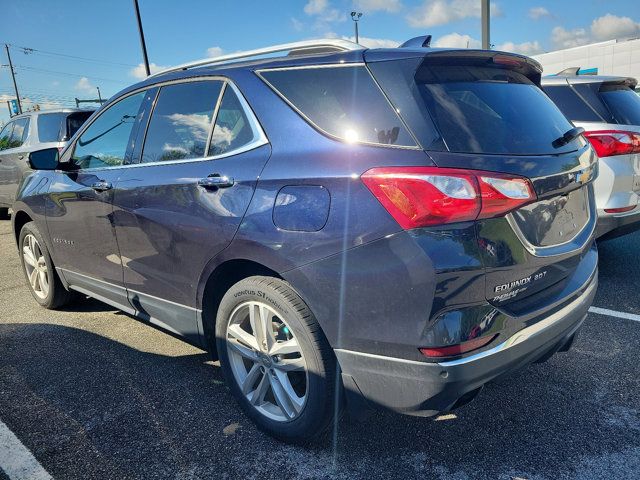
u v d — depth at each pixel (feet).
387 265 6.36
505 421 8.61
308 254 7.00
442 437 8.23
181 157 9.27
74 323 13.33
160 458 7.84
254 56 8.99
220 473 7.50
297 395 8.06
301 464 7.66
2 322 13.48
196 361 11.03
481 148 6.64
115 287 11.10
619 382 9.69
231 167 8.15
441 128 6.56
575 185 7.66
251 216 7.63
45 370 10.71
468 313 6.26
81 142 12.08
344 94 7.30
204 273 8.62
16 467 7.67
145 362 11.01
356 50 7.54
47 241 13.16
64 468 7.64
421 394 6.48
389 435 8.31
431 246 6.12
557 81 15.74
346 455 7.85
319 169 7.02
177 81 9.87
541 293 7.30
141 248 9.88
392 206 6.31
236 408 9.19
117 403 9.39
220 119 8.79
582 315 7.98
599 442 7.98
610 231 14.30
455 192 6.11
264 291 7.66
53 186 12.42
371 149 6.75
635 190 14.52
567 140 8.05
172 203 8.99
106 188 10.54
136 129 10.48
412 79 6.85
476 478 7.28
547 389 9.54
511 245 6.60
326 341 7.25
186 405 9.30
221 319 8.59
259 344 8.08
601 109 14.85
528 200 6.63
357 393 7.09
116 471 7.57
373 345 6.68
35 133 27.50
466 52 7.41
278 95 8.07
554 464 7.52
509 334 6.64
